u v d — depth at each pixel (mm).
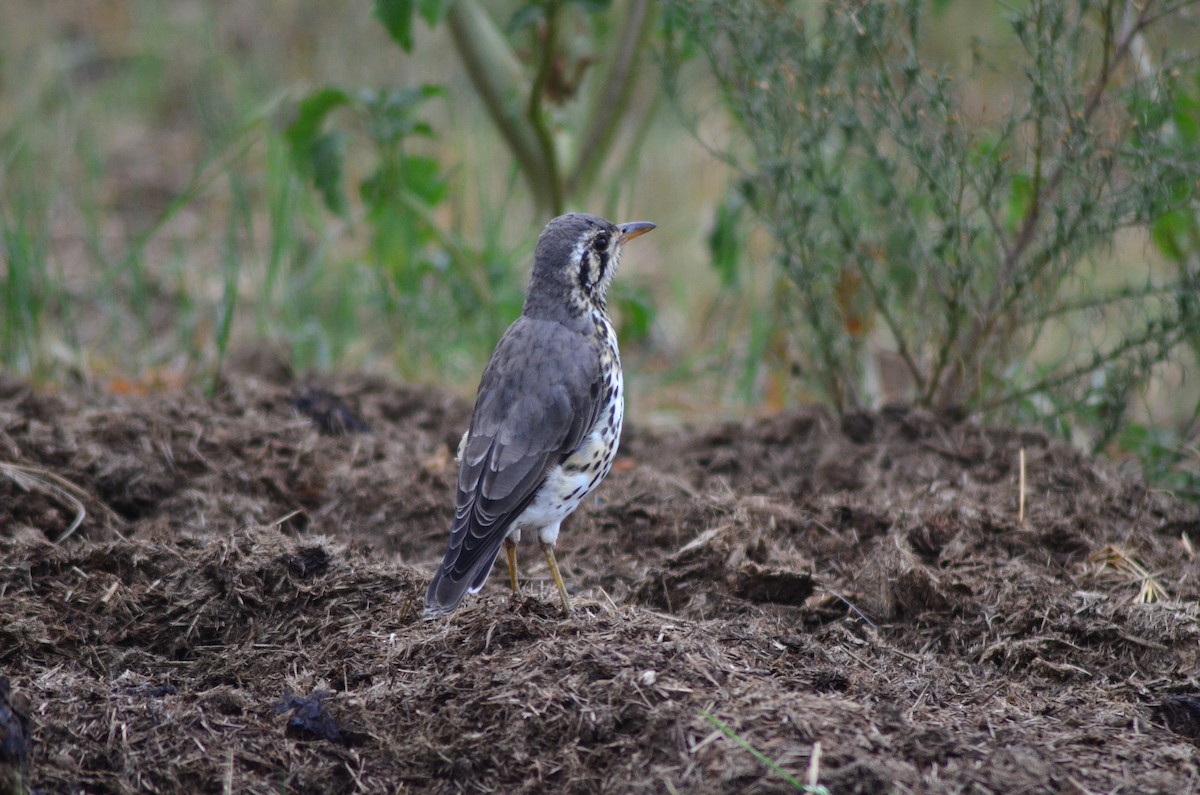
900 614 9586
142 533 10695
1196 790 7012
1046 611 9258
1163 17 11438
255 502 11359
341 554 9953
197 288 17609
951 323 11859
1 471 10938
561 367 9281
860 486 11609
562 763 7352
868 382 14570
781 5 11688
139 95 23500
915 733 7336
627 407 15461
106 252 18578
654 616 8898
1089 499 11031
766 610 9656
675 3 11617
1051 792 6922
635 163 15312
